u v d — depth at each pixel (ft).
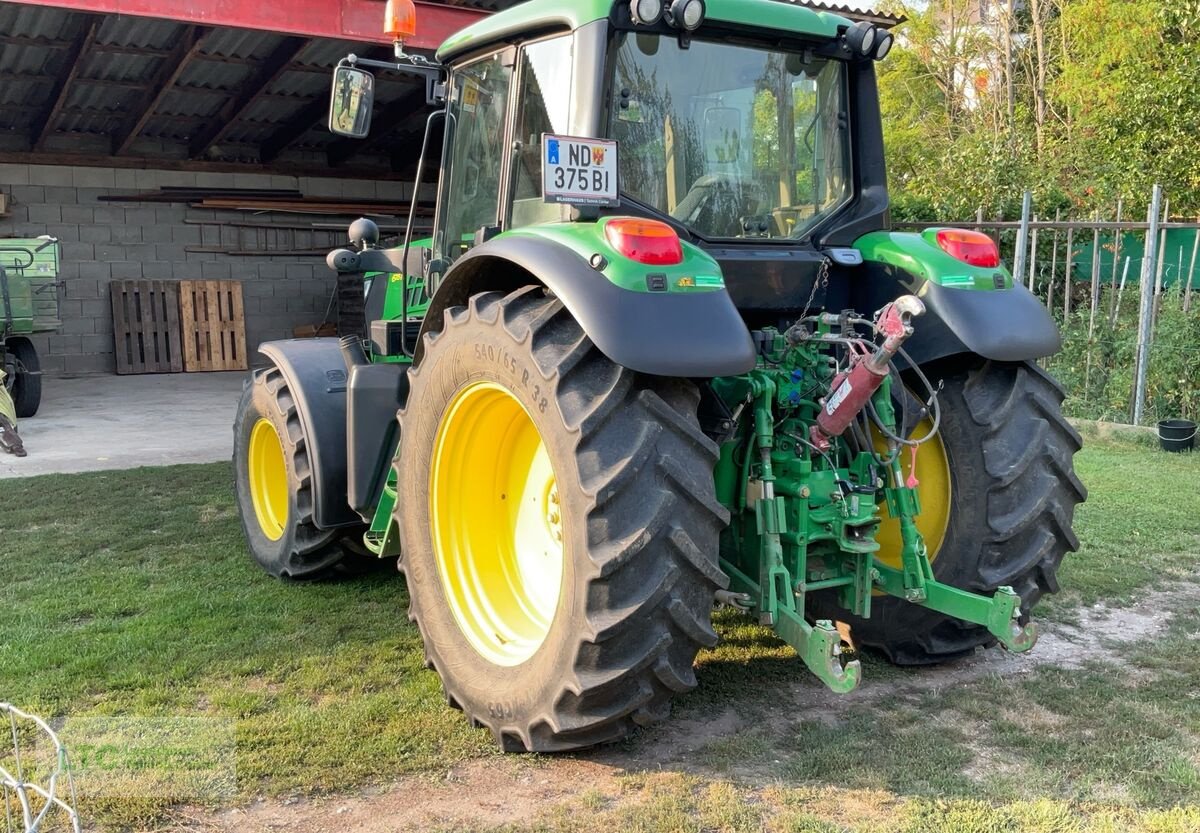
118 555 17.44
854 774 9.67
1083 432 27.71
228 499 21.83
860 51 11.72
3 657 12.49
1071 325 31.07
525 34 11.33
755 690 11.69
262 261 56.13
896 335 9.36
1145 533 18.03
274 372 15.90
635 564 8.78
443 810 9.09
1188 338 28.14
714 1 10.71
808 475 10.34
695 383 10.01
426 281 13.74
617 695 9.11
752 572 10.73
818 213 12.03
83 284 52.11
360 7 31.58
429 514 11.14
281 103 48.60
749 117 11.44
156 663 12.35
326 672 12.07
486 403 10.56
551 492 10.69
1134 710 11.07
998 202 37.55
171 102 48.01
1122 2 46.29
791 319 11.58
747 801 9.21
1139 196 36.94
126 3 28.22
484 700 10.21
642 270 8.94
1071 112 61.52
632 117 10.69
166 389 44.73
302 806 9.16
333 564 15.53
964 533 11.53
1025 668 12.37
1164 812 8.95
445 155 13.30
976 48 76.02
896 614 12.09
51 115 45.68
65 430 32.58
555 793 9.37
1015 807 9.01
